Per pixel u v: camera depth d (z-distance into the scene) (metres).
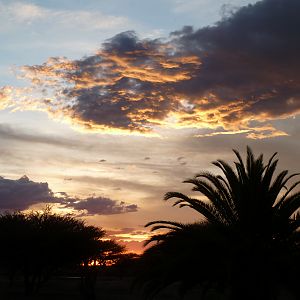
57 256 46.06
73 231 47.91
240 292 19.47
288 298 22.23
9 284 55.03
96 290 55.06
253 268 19.17
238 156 20.77
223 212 20.75
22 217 47.25
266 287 19.33
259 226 20.61
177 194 20.73
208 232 19.47
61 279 67.19
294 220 20.45
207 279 19.97
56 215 48.62
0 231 44.59
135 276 20.70
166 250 20.25
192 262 19.52
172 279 19.77
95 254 51.53
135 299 43.38
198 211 20.69
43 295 45.44
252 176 20.50
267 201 20.47
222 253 19.39
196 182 20.86
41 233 45.28
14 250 44.62
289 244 20.17
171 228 20.53
